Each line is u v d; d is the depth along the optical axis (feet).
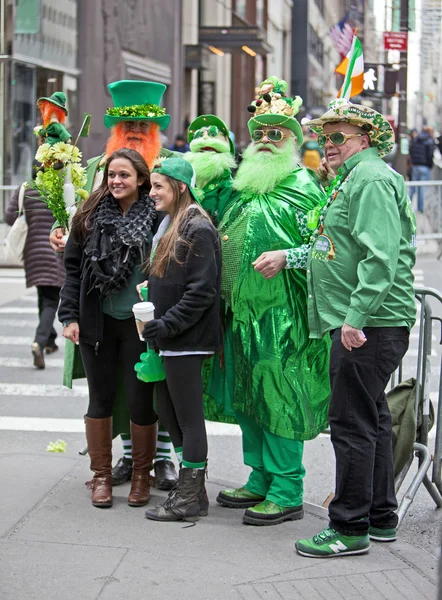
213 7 118.01
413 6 70.54
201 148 16.60
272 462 15.98
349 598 12.93
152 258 15.43
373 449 14.28
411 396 16.37
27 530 15.23
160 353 15.35
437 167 80.94
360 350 13.96
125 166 15.93
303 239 15.80
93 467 16.65
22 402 25.17
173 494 16.01
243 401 16.11
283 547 14.78
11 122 63.46
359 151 14.28
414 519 16.81
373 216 13.58
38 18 64.75
